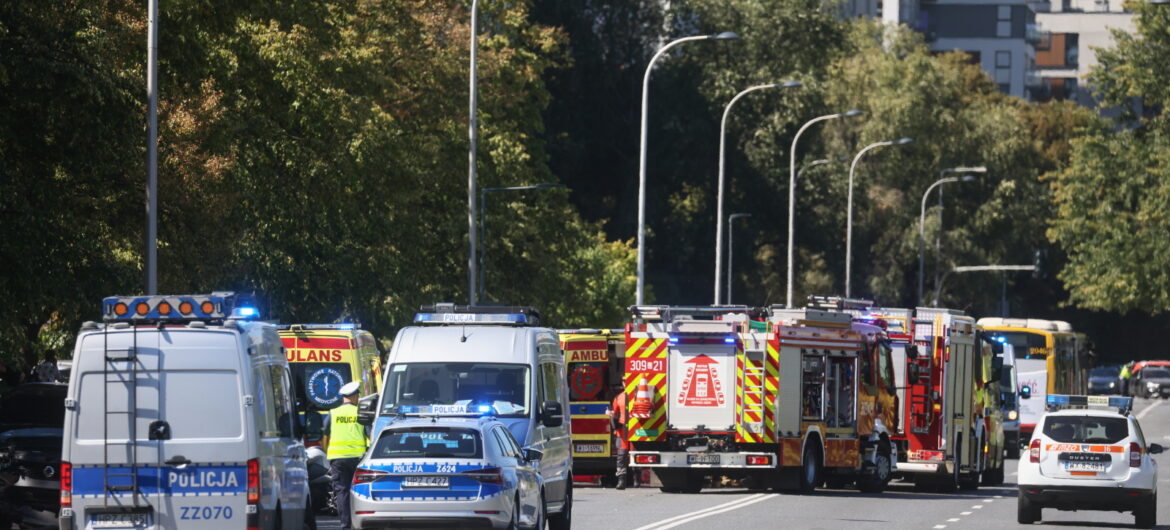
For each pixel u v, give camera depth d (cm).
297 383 7800
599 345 10512
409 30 14462
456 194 16575
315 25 12200
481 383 7062
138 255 9788
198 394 5200
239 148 11288
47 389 7238
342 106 12188
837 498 9556
